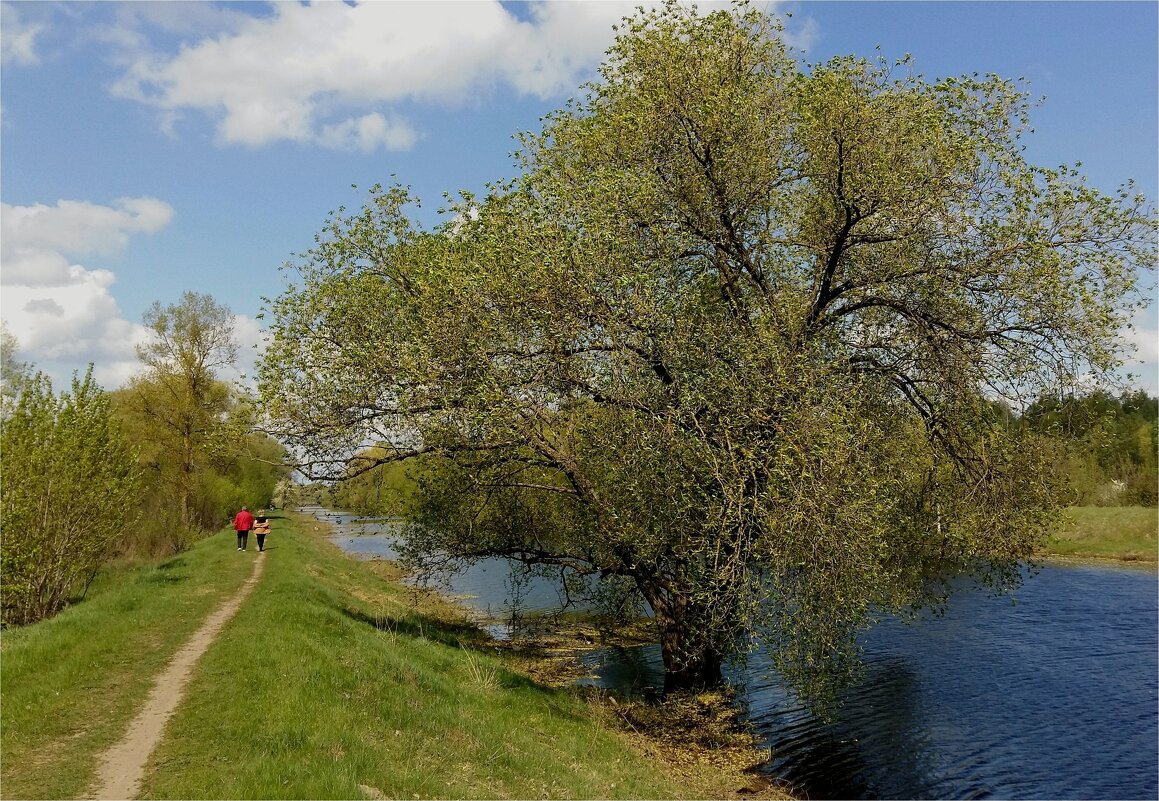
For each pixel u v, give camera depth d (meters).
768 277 19.97
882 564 17.78
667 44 18.16
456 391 16.89
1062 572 46.94
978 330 17.62
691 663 20.25
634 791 13.23
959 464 19.08
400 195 21.67
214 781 9.20
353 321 20.31
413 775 10.21
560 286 15.77
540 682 21.47
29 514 22.64
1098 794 15.80
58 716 11.57
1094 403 17.00
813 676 16.50
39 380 23.92
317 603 22.16
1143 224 15.62
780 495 14.90
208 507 53.59
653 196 17.55
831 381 16.31
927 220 17.23
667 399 16.59
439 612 32.00
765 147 18.73
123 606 20.02
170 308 49.94
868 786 16.14
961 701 21.44
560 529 24.30
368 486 22.41
